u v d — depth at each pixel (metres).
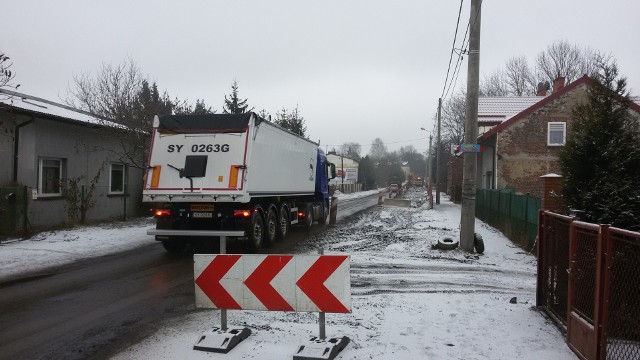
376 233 15.79
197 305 5.33
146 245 13.02
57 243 12.78
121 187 19.92
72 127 16.84
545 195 10.31
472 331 5.57
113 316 6.36
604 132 6.48
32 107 15.48
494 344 5.13
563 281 5.70
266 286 5.10
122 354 4.95
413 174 125.38
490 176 25.70
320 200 18.36
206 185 10.59
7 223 13.41
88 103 24.22
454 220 20.19
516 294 7.71
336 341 4.94
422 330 5.60
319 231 16.48
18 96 16.52
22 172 14.75
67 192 16.20
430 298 7.23
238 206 11.01
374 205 32.53
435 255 11.30
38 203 15.24
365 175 84.56
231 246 11.59
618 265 4.20
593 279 4.57
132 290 7.86
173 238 11.41
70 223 15.95
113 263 10.35
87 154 17.62
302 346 4.79
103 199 18.48
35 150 15.22
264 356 4.79
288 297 5.05
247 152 10.60
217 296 5.25
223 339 5.02
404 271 9.50
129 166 19.53
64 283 8.39
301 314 6.41
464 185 11.74
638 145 6.36
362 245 12.99
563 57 49.66
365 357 4.74
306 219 15.90
